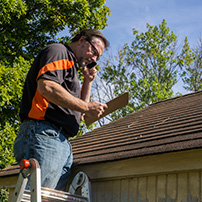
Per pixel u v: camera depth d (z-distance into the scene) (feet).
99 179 14.07
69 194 10.93
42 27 51.85
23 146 10.41
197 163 11.36
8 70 39.32
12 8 42.34
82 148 17.24
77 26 50.96
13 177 17.08
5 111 42.06
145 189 12.71
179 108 20.83
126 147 14.11
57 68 10.20
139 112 24.45
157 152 11.84
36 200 8.75
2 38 44.98
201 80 92.84
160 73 94.27
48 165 10.28
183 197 11.64
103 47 11.86
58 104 10.04
